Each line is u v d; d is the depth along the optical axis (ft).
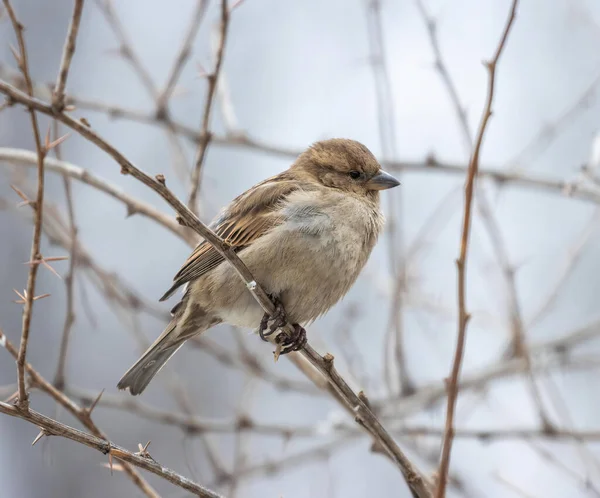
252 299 28.96
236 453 37.19
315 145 32.24
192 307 30.14
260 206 29.43
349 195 30.53
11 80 39.17
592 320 46.39
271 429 36.42
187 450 35.60
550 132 40.19
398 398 37.65
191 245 30.96
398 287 36.65
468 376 38.83
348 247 29.32
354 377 37.68
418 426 37.19
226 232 29.45
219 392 51.85
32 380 24.79
